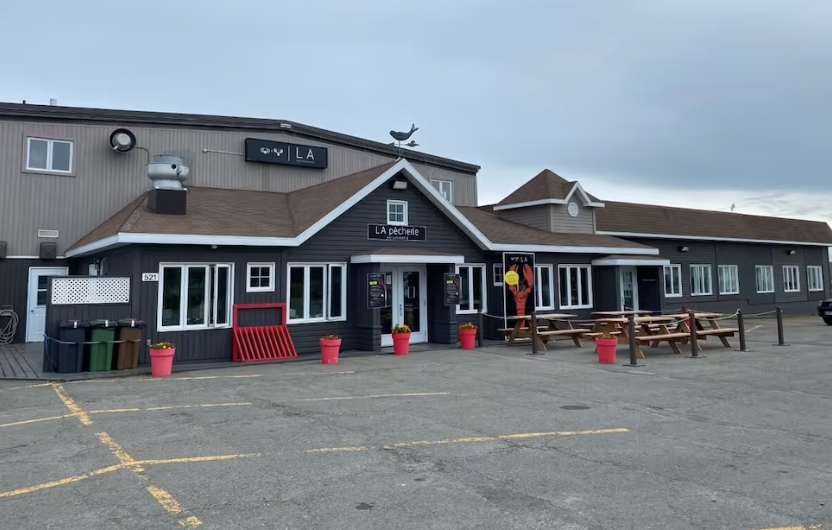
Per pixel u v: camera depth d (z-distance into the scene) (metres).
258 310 14.06
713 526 4.18
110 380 10.84
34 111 17.42
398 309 16.73
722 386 9.94
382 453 5.96
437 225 17.27
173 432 6.85
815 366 12.03
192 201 16.12
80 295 12.08
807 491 4.88
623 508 4.50
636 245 22.58
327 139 22.67
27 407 8.40
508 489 4.92
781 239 31.67
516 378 10.86
